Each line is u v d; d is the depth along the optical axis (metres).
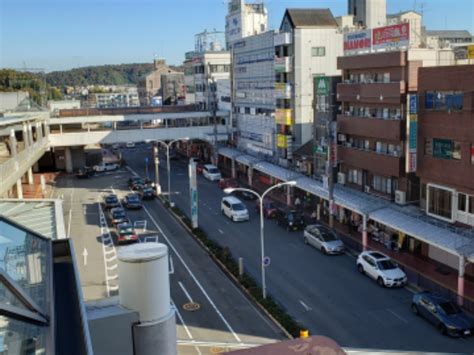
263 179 68.94
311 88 61.91
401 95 41.12
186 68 104.19
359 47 47.84
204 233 46.91
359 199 43.94
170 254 42.59
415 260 38.19
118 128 82.88
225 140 82.56
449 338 27.11
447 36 79.94
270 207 53.25
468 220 34.47
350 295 33.06
